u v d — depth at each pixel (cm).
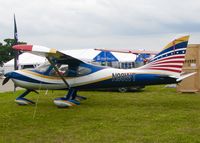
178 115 995
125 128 813
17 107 1212
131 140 693
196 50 1736
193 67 1741
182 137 706
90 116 996
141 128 810
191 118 945
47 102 1364
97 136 732
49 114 1041
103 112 1070
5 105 1273
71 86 1264
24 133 770
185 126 830
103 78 1255
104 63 2630
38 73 1281
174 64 1230
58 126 850
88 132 775
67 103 1190
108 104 1277
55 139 711
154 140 688
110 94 1677
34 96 1605
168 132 759
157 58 1240
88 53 2850
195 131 768
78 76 1261
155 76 1233
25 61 2989
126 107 1188
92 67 1273
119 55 2964
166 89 1984
